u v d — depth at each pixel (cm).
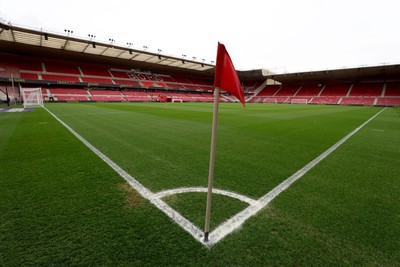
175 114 1359
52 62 3888
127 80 4488
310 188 291
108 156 427
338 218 217
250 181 312
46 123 888
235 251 168
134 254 163
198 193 270
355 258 162
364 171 364
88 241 177
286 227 200
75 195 259
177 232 190
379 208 239
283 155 456
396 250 172
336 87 5006
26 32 2422
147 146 512
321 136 684
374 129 862
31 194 260
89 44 2966
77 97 3481
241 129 799
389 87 4291
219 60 163
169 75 5566
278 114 1527
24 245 172
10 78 3020
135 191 272
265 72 5356
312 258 162
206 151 476
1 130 714
